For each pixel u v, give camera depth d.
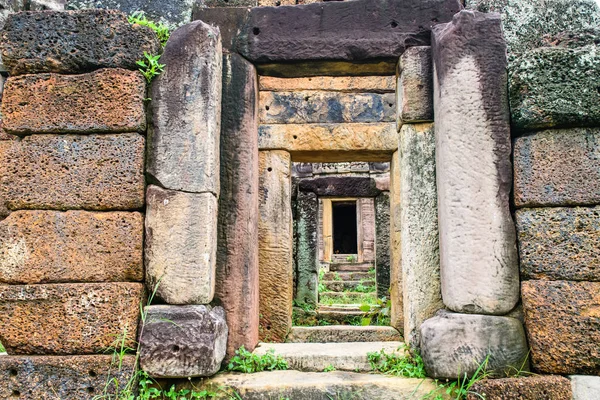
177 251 3.85
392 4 4.38
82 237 3.83
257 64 4.41
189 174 3.90
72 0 4.57
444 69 3.96
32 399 3.65
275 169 7.43
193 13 4.50
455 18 4.04
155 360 3.67
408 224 4.20
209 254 3.86
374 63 4.46
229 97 4.30
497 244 3.79
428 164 4.23
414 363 4.01
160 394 3.77
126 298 3.78
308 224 10.05
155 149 3.94
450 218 3.85
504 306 3.75
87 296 3.77
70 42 3.96
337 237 20.69
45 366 3.68
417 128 4.27
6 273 3.79
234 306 4.14
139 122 3.89
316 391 3.73
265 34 4.36
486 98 3.90
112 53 3.96
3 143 3.91
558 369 3.61
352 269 15.77
